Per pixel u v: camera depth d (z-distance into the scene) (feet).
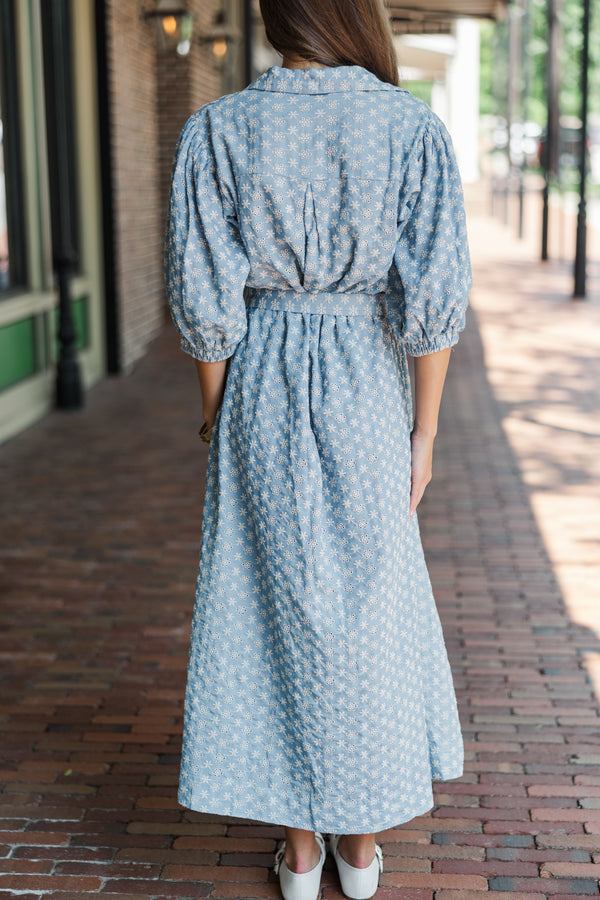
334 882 8.07
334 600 6.87
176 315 6.85
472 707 10.83
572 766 9.70
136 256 32.76
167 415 25.36
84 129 28.32
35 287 25.05
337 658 6.91
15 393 23.54
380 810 7.19
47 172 25.68
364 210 6.44
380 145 6.40
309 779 7.22
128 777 9.56
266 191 6.47
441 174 6.48
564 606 13.71
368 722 7.02
